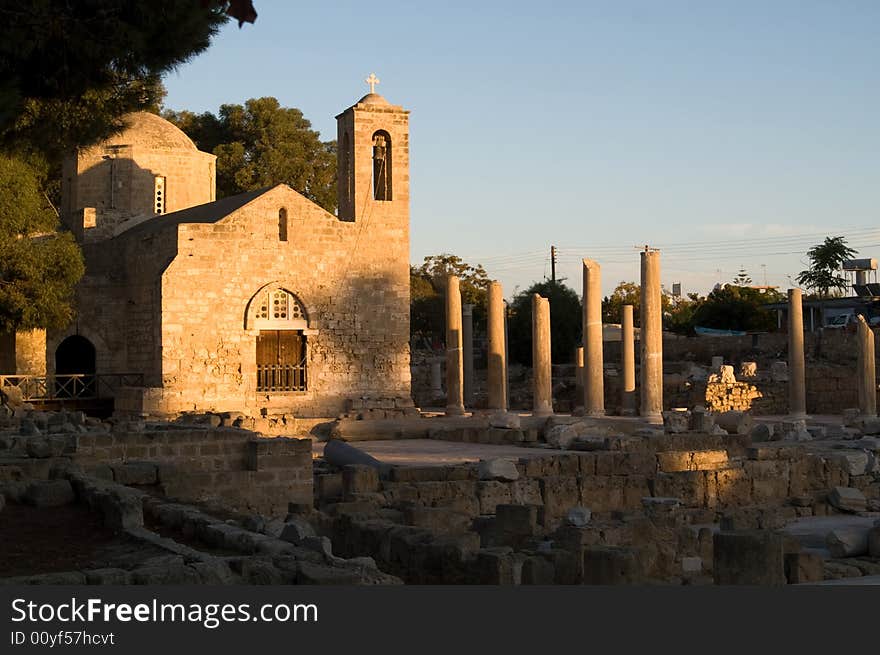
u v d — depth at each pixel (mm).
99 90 21750
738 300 99875
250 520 20797
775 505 30922
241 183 93938
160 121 66500
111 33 19031
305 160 99312
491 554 17531
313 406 55719
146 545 18266
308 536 18641
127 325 57438
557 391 73312
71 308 55719
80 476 24469
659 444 40094
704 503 31594
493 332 55688
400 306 57562
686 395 63000
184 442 27719
